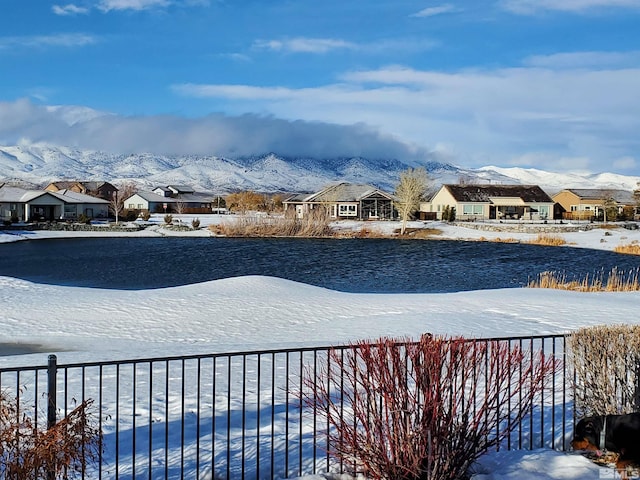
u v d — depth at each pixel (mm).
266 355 12367
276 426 7527
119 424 7852
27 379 10352
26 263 43094
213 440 6000
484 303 20672
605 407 6547
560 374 9539
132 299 21672
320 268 41125
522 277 36719
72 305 20516
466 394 8031
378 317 18156
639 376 6480
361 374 5613
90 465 6297
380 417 5383
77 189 134000
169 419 8062
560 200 112125
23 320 18016
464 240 70688
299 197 112312
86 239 70500
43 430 5895
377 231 78562
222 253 52281
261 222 77812
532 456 6051
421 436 5277
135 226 83062
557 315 18250
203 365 11422
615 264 44656
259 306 20188
